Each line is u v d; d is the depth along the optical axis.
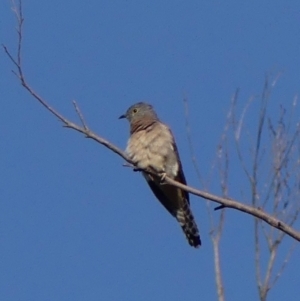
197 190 8.98
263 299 9.03
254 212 8.59
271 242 9.34
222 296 9.09
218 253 9.48
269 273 9.16
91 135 9.65
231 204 8.73
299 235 8.35
